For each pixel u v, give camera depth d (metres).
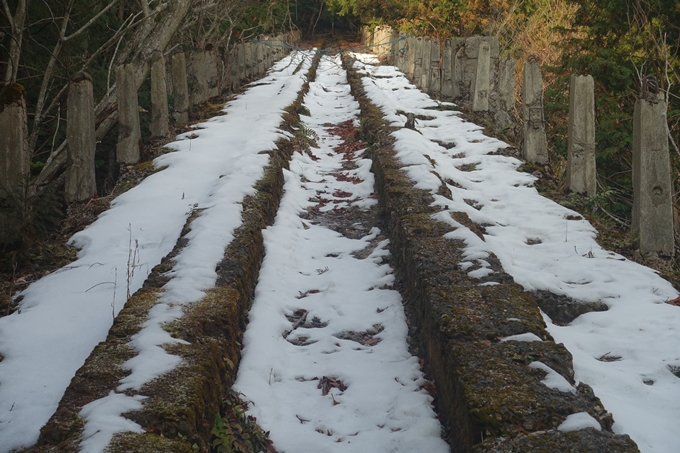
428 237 5.33
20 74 9.51
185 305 4.09
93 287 4.95
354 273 5.85
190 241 5.20
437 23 23.75
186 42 14.87
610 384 3.84
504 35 19.31
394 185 6.84
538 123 8.52
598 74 12.52
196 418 3.11
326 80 19.36
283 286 5.47
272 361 4.34
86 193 6.90
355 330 4.92
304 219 7.32
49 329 4.32
